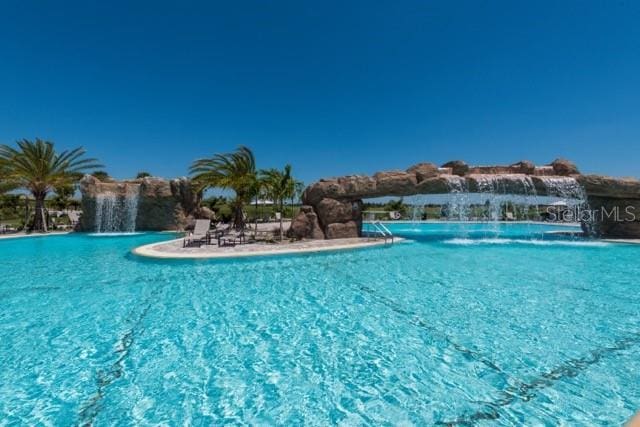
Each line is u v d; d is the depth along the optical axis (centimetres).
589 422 366
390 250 1636
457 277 1071
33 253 1567
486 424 367
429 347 558
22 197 3891
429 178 1900
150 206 2848
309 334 616
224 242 1725
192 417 386
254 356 531
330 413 391
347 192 1948
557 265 1262
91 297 849
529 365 495
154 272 1127
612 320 673
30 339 596
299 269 1190
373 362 509
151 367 497
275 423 375
